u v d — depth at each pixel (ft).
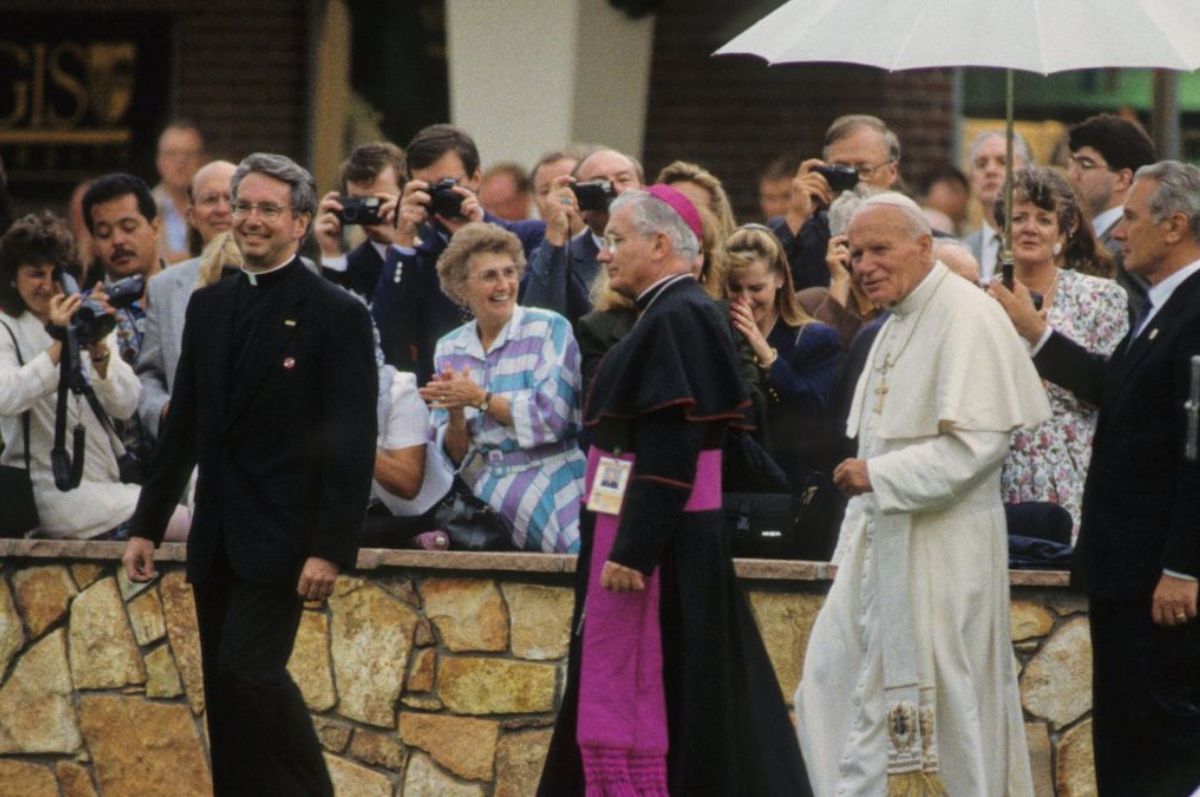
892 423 91.61
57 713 109.09
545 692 103.76
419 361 112.88
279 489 94.12
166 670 107.86
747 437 102.68
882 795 90.94
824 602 100.94
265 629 93.91
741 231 108.06
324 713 105.91
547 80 157.07
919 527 91.09
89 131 178.40
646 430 86.79
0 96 179.42
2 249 110.63
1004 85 169.37
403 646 105.19
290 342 94.48
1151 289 89.25
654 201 88.22
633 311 105.19
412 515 108.68
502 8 157.17
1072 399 103.40
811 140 169.37
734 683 87.81
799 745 89.61
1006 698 91.61
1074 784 101.09
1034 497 103.19
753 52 100.78
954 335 90.84
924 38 96.53
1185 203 88.02
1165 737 87.71
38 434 110.52
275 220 94.63
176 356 114.62
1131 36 94.02
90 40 178.19
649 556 86.02
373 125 174.91
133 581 98.94
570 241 112.68
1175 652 87.56
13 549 109.09
